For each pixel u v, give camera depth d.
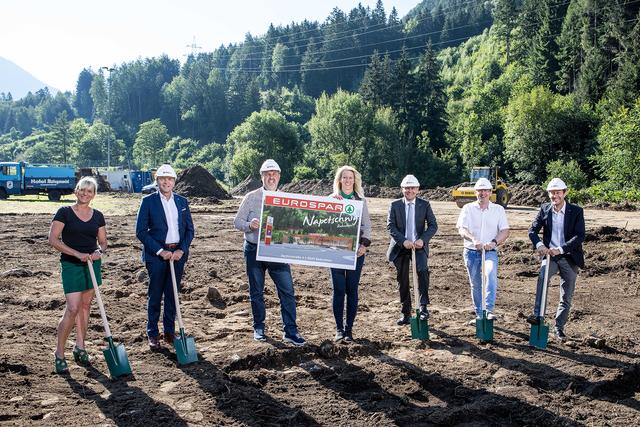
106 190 57.75
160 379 6.02
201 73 199.75
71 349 6.98
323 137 77.62
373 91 88.25
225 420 5.13
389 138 74.81
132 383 5.89
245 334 7.64
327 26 196.00
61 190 41.72
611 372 6.46
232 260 14.68
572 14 86.56
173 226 6.91
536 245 7.52
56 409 5.22
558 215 7.58
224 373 6.20
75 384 5.85
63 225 6.11
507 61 112.19
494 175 36.12
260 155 81.25
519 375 6.32
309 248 7.25
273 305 9.44
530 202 40.00
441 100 83.00
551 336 7.92
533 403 5.67
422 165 73.31
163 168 6.85
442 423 5.27
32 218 25.86
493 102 89.25
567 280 7.63
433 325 8.41
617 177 42.38
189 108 185.38
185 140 167.75
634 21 69.56
